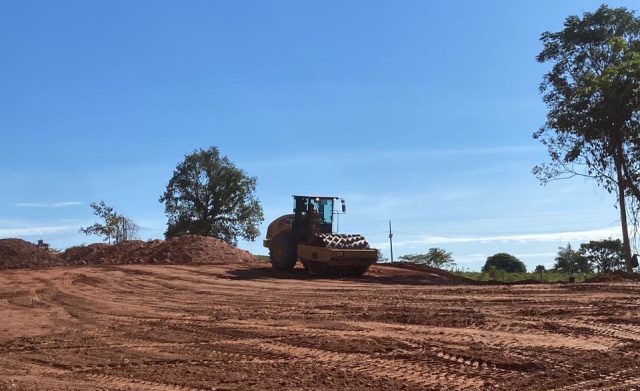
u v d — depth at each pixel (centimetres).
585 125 2736
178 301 1642
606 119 2678
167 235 5738
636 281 1747
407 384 688
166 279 2245
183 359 870
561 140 2898
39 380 768
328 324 1123
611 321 1047
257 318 1248
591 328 988
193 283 2122
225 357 874
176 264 2931
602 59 3109
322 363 810
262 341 988
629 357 783
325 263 2342
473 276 3111
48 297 1797
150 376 772
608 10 3073
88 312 1462
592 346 859
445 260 5403
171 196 5734
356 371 757
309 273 2467
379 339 953
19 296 1841
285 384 704
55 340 1072
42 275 2472
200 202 5684
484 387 668
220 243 3447
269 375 752
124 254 3447
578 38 3100
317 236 2402
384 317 1180
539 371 730
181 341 1020
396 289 1770
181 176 5688
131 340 1048
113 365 846
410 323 1105
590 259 5506
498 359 790
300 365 803
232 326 1150
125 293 1869
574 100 2814
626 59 2750
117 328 1193
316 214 2503
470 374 725
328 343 940
